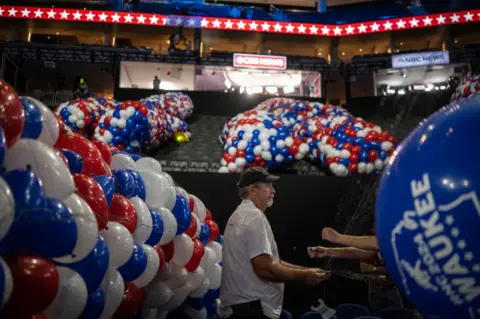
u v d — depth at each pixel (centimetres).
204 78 1479
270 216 582
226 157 694
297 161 743
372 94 1636
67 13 1628
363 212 572
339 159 651
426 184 101
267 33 1739
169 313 343
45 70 1500
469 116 103
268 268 237
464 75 1376
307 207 587
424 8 1652
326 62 1499
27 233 151
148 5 1662
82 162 208
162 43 1850
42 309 162
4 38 1786
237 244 248
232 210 588
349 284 507
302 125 786
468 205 95
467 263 95
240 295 243
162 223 270
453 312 100
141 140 705
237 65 1424
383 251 111
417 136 110
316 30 1689
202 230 369
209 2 1762
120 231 220
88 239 171
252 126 699
